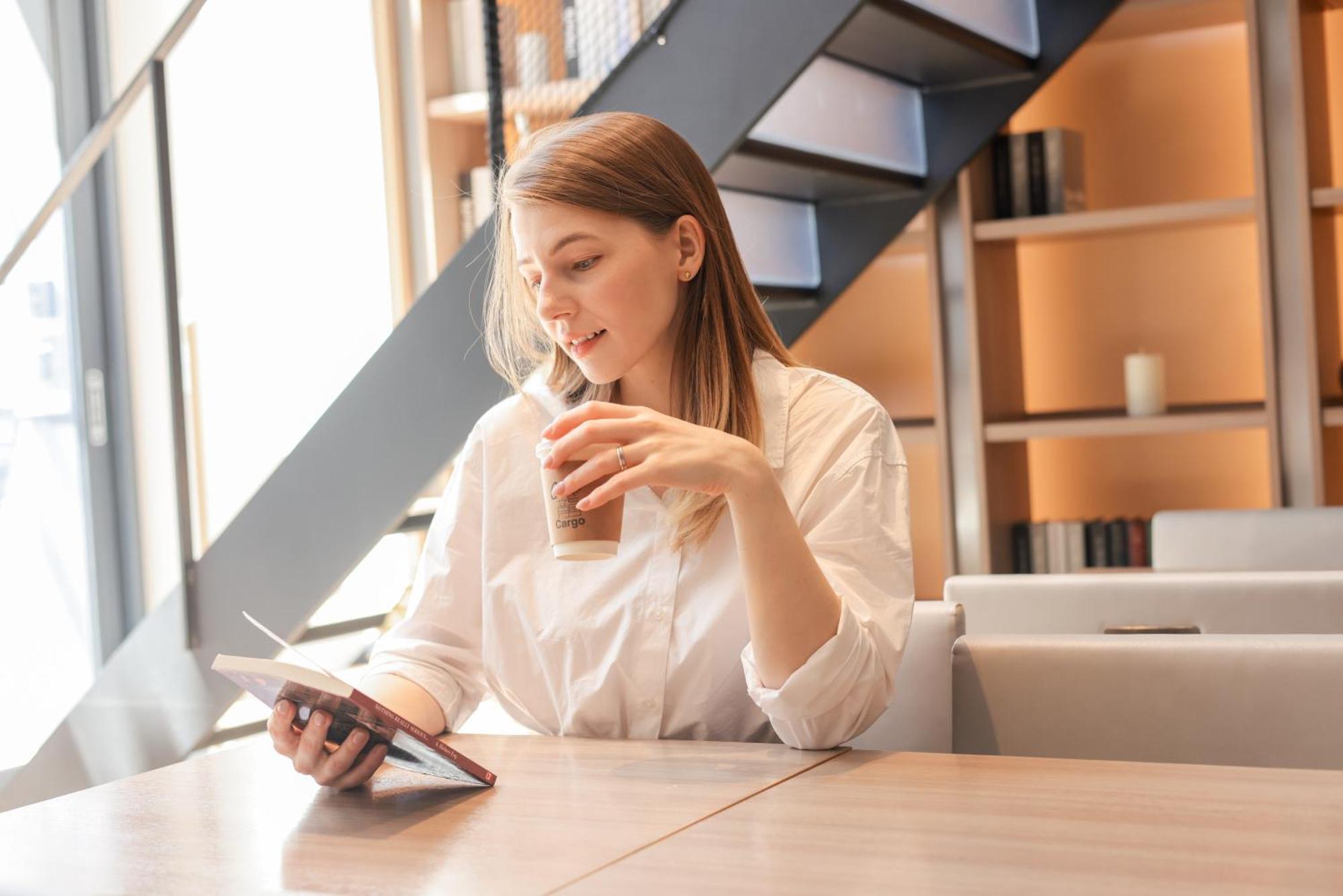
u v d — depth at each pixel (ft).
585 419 3.25
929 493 12.63
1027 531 10.64
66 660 12.40
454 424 7.70
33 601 12.13
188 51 12.88
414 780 3.26
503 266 4.44
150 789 3.31
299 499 8.18
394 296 12.31
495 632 4.17
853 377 12.75
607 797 2.96
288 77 12.65
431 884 2.38
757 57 7.02
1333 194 9.10
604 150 3.76
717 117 7.14
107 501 12.82
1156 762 3.42
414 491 7.84
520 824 2.76
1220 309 11.03
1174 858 2.30
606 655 3.97
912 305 12.48
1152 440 11.38
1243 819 2.52
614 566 4.00
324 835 2.77
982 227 10.28
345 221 12.51
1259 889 2.12
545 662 4.07
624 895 2.24
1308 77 9.36
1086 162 11.41
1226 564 6.58
